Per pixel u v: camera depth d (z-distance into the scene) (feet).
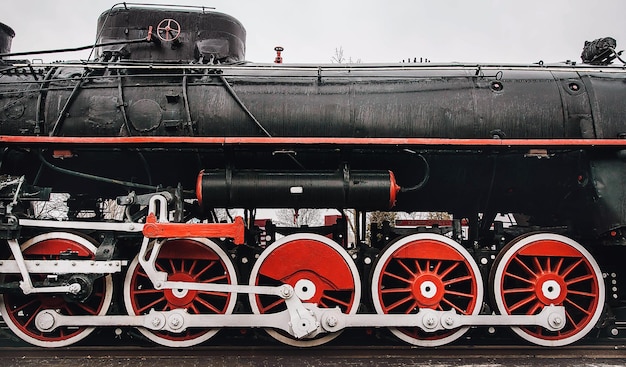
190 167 18.37
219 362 15.42
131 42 18.30
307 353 16.48
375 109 17.52
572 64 19.80
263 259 16.83
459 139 15.87
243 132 17.31
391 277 18.65
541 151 16.37
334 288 16.76
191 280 16.51
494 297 16.92
